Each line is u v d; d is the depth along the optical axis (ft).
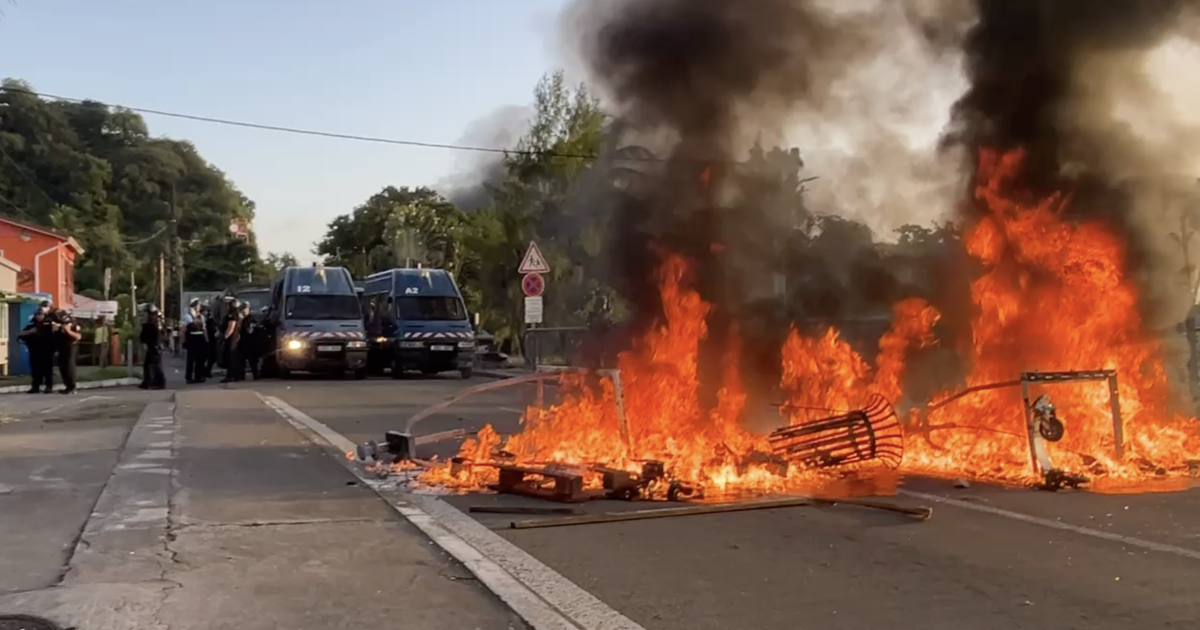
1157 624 15.21
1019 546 20.24
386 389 69.82
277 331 86.58
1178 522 22.20
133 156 282.36
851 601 16.63
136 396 61.87
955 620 15.55
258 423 44.27
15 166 229.25
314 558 19.69
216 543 20.89
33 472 30.07
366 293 100.53
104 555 19.83
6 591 17.28
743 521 23.06
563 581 18.01
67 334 65.87
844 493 26.18
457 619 15.88
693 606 16.46
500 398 61.16
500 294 97.76
